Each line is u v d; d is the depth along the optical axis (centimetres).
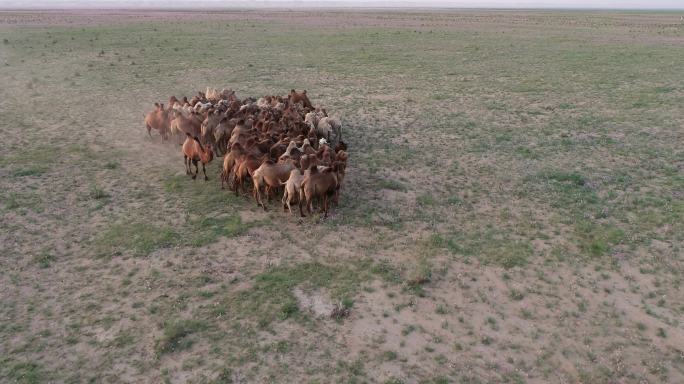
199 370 828
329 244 1234
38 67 3662
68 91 2902
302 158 1409
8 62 3844
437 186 1593
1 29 6469
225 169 1520
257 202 1452
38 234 1259
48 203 1430
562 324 958
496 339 918
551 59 4306
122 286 1054
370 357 865
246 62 4100
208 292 1034
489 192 1548
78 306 987
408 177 1664
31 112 2425
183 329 917
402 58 4406
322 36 6184
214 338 902
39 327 926
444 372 838
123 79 3303
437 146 1992
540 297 1037
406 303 1011
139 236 1252
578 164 1789
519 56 4509
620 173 1695
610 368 852
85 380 807
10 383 796
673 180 1625
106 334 911
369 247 1220
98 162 1761
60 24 7638
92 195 1477
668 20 10200
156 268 1117
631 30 7169
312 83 3312
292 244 1234
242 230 1293
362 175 1673
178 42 5319
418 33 6675
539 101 2791
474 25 8400
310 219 1359
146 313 968
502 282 1086
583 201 1468
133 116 2383
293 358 859
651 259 1165
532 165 1778
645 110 2553
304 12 14438
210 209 1413
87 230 1284
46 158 1786
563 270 1128
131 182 1594
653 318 974
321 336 913
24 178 1603
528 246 1226
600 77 3469
